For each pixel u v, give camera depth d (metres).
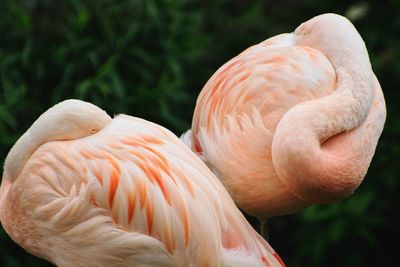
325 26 5.58
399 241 9.44
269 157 5.41
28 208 4.80
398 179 8.98
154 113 8.65
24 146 4.84
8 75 8.48
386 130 9.05
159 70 8.82
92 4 8.76
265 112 5.45
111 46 8.64
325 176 5.11
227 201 4.92
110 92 8.33
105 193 4.68
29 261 8.04
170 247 4.77
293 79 5.43
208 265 4.80
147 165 4.75
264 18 10.07
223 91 5.70
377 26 9.62
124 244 4.72
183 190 4.77
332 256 9.33
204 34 9.65
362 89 5.31
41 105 8.55
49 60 8.57
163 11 8.95
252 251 4.87
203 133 5.78
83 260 4.82
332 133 5.20
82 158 4.72
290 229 9.48
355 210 8.67
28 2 8.84
